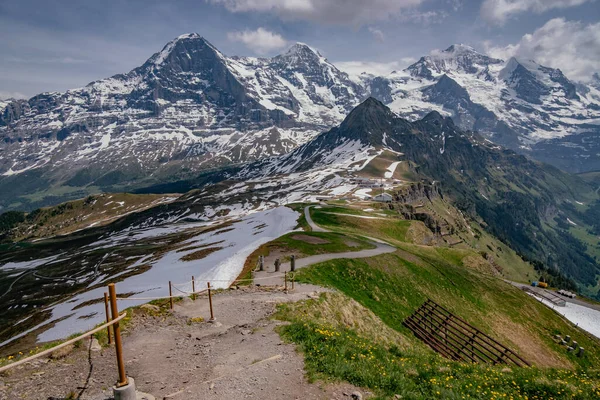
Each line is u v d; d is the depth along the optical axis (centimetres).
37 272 14738
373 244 7475
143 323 2448
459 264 9925
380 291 5144
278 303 3017
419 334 4341
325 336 1983
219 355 1812
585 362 5894
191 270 6006
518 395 1669
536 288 11794
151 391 1445
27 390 1427
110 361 1764
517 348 5434
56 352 1797
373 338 3256
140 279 6619
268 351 1833
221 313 2719
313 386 1468
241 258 5712
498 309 6544
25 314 9781
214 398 1368
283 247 6322
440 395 1530
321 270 5047
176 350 1914
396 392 1501
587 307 10319
